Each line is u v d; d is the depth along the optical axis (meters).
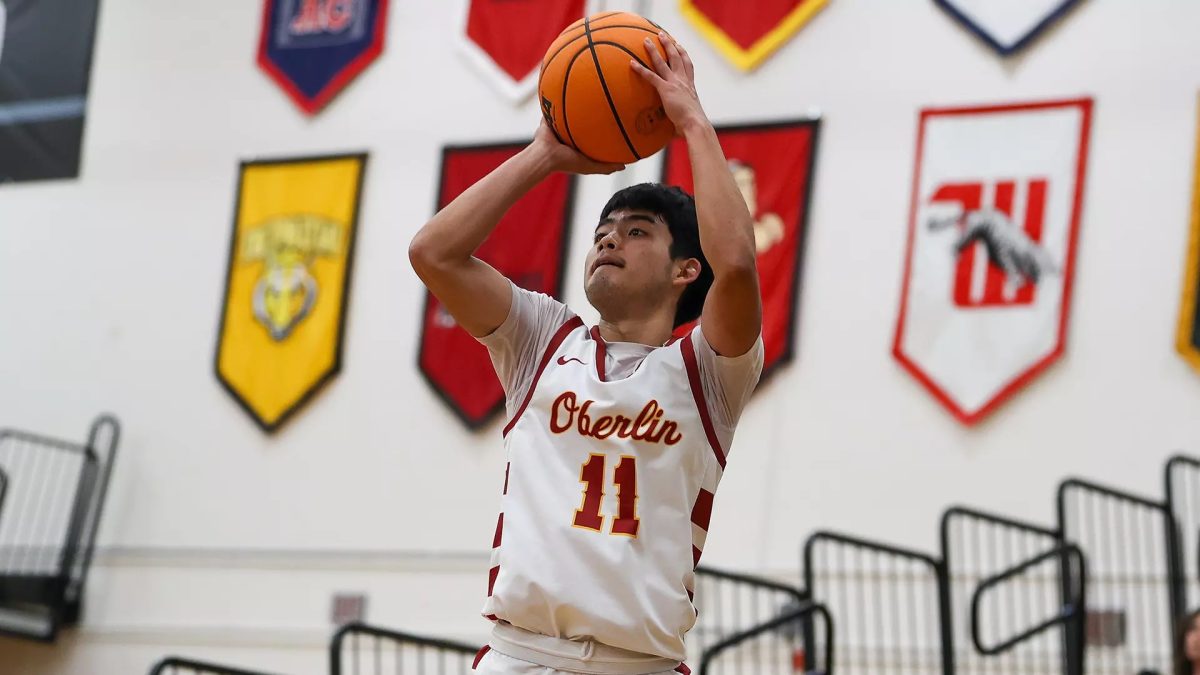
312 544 11.12
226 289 11.92
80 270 12.49
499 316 2.81
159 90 12.62
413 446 11.04
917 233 9.95
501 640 2.64
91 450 11.63
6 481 10.55
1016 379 9.46
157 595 11.48
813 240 10.20
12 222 12.78
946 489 9.47
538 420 2.69
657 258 2.84
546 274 10.71
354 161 11.75
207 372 11.88
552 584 2.54
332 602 10.92
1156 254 9.37
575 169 2.85
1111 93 9.70
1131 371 9.25
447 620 10.55
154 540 11.62
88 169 12.67
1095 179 9.62
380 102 11.85
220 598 11.28
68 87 12.85
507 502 2.66
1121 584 8.80
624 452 2.60
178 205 12.34
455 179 11.40
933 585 9.31
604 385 2.65
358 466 11.15
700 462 2.66
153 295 12.22
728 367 2.69
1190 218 9.33
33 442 11.64
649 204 2.88
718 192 2.62
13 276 12.66
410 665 10.58
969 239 9.81
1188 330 9.15
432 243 2.74
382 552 10.89
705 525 2.68
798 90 10.48
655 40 2.74
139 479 11.82
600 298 2.83
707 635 9.62
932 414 9.63
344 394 11.35
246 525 11.38
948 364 9.66
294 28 12.30
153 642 11.37
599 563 2.53
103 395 12.14
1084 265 9.52
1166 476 8.35
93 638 11.52
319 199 11.78
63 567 11.37
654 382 2.65
